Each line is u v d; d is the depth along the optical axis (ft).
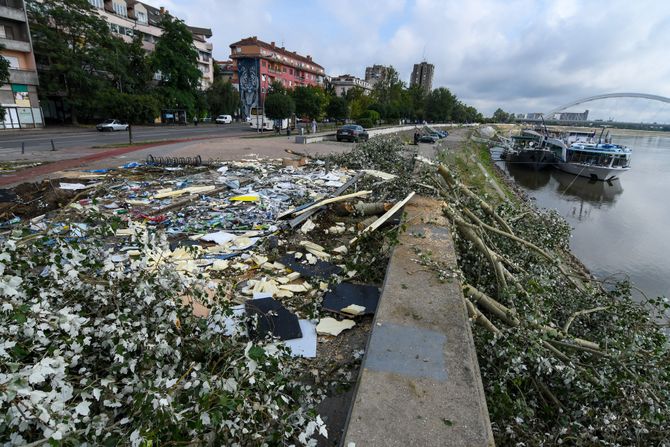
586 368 12.67
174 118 163.53
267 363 8.18
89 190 30.37
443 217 22.31
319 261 19.24
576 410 10.98
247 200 29.63
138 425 6.08
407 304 12.72
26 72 102.42
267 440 7.05
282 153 64.49
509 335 12.37
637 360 12.73
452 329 11.39
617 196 79.77
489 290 17.48
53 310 7.92
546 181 93.81
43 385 6.88
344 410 10.06
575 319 17.35
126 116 67.21
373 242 20.80
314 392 10.53
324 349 12.45
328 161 45.39
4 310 7.05
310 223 24.35
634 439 10.28
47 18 110.93
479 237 19.48
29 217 23.49
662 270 39.86
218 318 10.49
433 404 8.36
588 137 119.75
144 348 8.28
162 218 24.31
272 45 237.25
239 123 192.95
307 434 7.11
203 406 6.46
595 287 21.09
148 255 11.46
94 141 75.20
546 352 11.98
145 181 36.14
